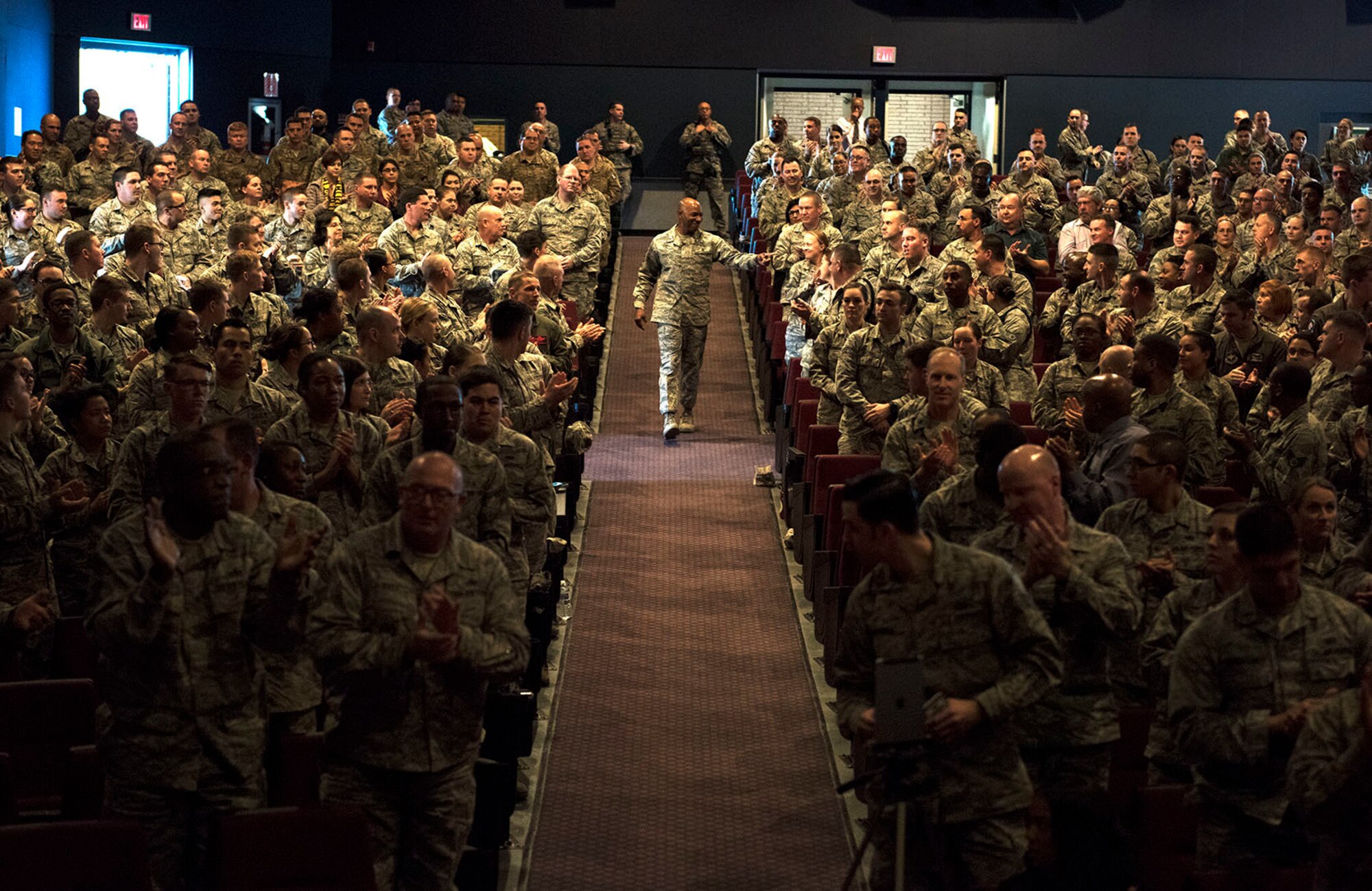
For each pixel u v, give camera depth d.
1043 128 21.42
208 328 7.45
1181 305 10.16
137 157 16.17
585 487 10.04
